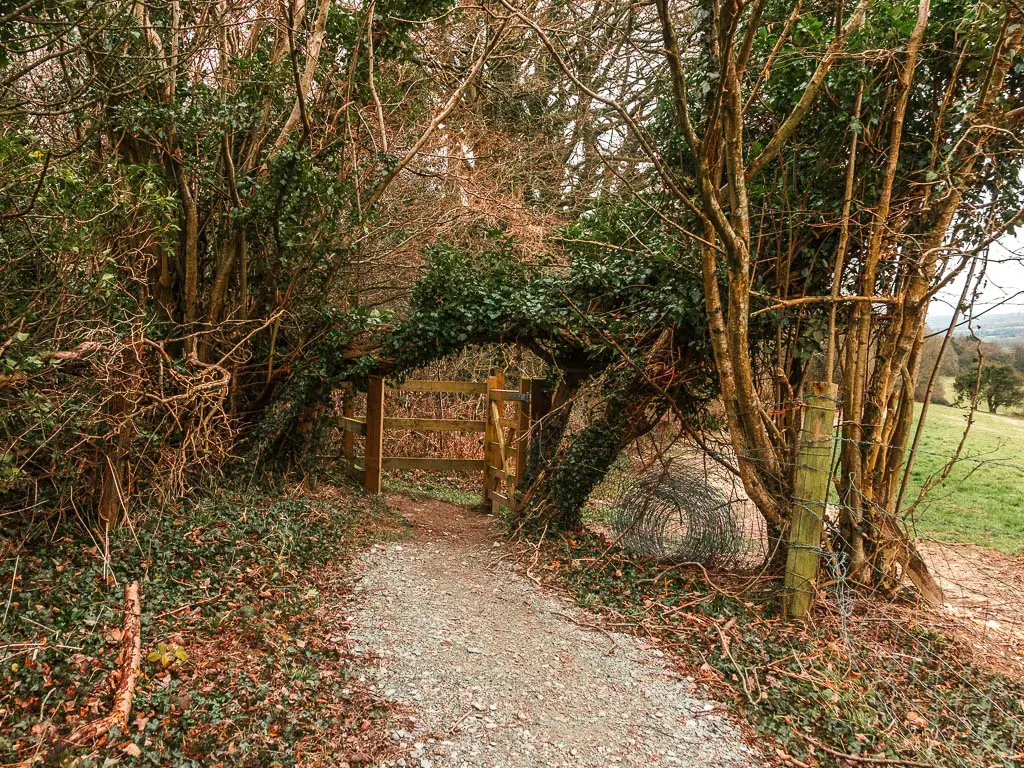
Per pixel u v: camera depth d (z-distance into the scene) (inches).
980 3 186.5
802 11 227.1
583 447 260.8
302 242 245.0
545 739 133.3
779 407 225.6
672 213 245.3
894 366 207.9
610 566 233.9
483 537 286.8
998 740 145.6
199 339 241.1
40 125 197.0
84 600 151.0
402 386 352.5
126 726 115.7
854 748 137.8
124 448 184.2
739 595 210.2
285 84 250.7
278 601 177.8
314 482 297.3
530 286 275.9
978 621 215.6
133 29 197.6
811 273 225.5
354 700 138.9
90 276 167.2
